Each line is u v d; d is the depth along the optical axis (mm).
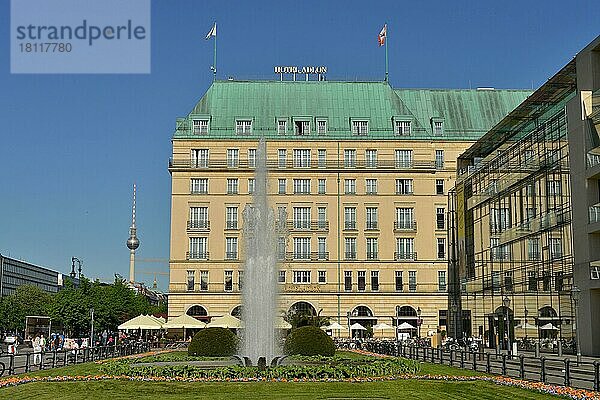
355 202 120188
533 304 77000
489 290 90875
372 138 120875
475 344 82375
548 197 74188
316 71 129500
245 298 62000
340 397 33906
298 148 120938
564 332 69688
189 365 44625
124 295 132250
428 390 36594
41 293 160625
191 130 120875
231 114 122938
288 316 105250
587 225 65375
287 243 118938
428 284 118250
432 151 121250
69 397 33844
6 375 45062
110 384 38062
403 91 129750
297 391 35938
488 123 125562
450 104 128125
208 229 118812
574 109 68375
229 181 120062
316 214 119875
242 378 40031
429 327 117188
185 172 119875
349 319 117250
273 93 125938
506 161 86438
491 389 36406
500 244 87562
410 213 120125
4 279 189000
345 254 119250
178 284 117625
